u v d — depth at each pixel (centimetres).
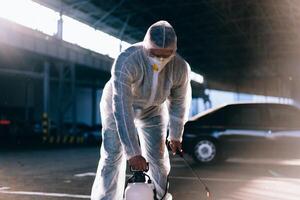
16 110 4691
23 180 684
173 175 741
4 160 1098
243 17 3494
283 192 573
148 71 295
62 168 874
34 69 3759
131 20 3366
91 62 3653
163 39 272
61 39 2764
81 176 734
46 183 650
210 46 4419
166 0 3094
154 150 342
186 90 324
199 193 562
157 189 345
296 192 573
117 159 329
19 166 921
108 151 327
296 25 3641
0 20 2452
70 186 619
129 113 290
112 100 305
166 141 352
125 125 288
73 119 4519
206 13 3394
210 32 3925
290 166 887
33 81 4569
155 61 287
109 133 326
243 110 890
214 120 903
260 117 876
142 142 349
